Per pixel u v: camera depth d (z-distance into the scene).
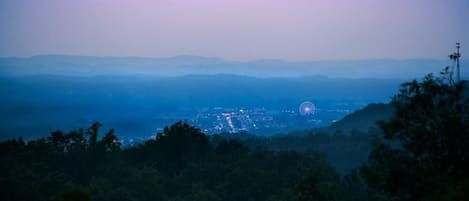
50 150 53.03
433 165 22.84
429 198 21.39
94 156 52.28
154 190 45.97
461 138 22.44
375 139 25.28
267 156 56.97
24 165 47.66
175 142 58.56
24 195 41.59
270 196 44.91
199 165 53.44
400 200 22.84
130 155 57.69
